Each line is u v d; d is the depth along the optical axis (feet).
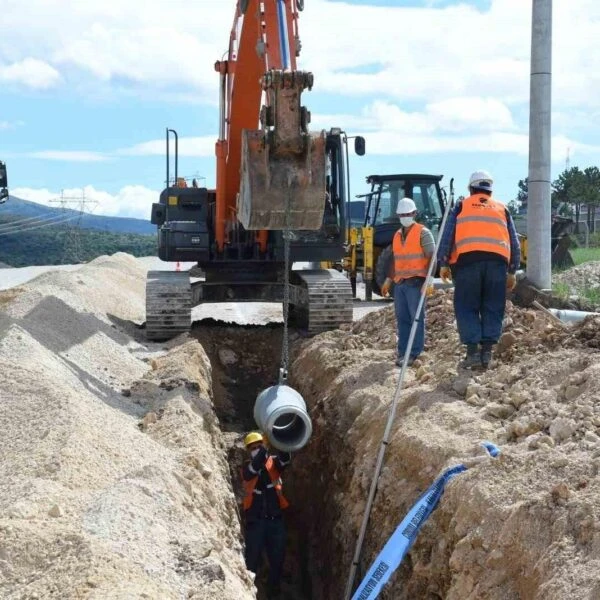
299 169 28.30
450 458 21.12
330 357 36.35
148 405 29.25
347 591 22.56
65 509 16.99
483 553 17.25
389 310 40.34
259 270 47.39
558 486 16.76
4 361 25.80
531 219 41.09
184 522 18.17
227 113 41.52
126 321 50.08
